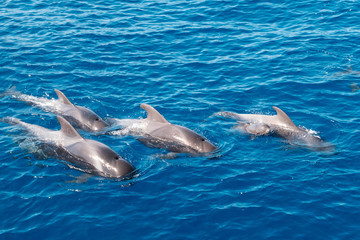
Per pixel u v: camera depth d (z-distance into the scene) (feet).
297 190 51.52
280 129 64.18
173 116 67.87
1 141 60.70
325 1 107.34
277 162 56.95
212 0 111.34
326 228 46.06
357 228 45.93
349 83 75.77
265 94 73.72
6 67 81.41
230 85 76.54
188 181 53.36
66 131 59.62
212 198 50.44
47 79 78.18
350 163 56.24
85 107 69.21
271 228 46.16
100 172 54.39
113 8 108.58
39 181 53.31
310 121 66.23
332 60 83.61
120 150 59.31
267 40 91.66
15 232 45.88
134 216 47.93
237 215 47.93
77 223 46.98
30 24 98.78
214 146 59.72
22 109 69.62
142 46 90.38
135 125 64.80
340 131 63.31
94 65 82.79
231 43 91.09
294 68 81.10
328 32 93.66
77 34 94.43
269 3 108.06
